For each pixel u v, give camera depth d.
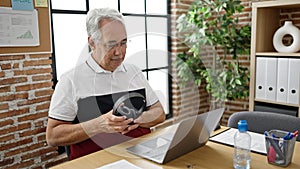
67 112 1.36
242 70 3.04
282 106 2.51
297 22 2.70
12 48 2.13
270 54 2.46
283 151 1.07
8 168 2.22
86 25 1.29
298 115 2.33
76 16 2.62
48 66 2.38
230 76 2.95
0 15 2.04
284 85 2.38
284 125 1.54
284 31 2.44
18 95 2.22
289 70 2.33
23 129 2.28
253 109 2.64
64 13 2.53
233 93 2.96
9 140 2.21
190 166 1.08
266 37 2.64
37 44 2.27
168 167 1.08
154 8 3.12
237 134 1.14
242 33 2.94
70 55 2.63
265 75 2.50
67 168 1.08
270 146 1.10
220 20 3.01
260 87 2.55
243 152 1.09
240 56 3.19
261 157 1.17
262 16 2.57
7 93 2.16
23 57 2.21
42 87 2.36
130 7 2.96
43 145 2.41
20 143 2.27
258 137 1.40
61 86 1.38
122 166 1.08
